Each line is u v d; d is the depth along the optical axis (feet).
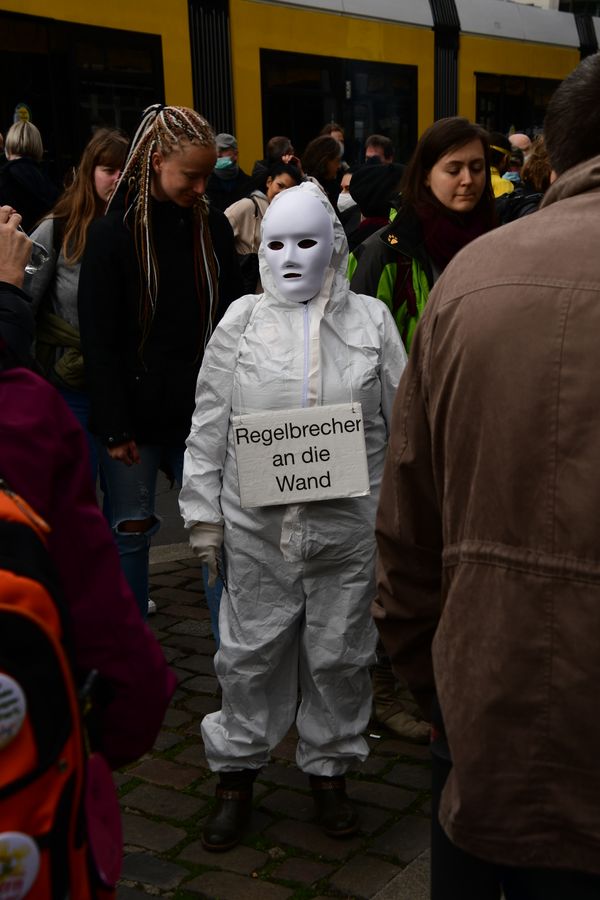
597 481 4.21
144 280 10.91
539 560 4.33
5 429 4.22
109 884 4.12
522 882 4.72
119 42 27.66
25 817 3.58
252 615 8.75
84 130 26.96
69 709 3.76
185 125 10.68
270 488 8.43
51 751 3.65
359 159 35.35
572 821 4.33
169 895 8.17
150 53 28.43
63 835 3.70
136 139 10.93
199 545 8.83
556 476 4.30
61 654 3.74
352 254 12.25
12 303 6.64
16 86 25.45
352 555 8.72
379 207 15.56
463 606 4.57
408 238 10.91
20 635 3.60
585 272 4.39
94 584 4.46
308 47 33.19
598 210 4.57
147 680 4.57
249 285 18.07
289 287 8.46
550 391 4.32
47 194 20.12
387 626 5.57
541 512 4.33
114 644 4.46
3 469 4.17
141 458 11.41
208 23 29.91
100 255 10.86
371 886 8.22
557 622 4.30
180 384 11.17
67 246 12.45
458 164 10.65
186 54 29.30
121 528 11.55
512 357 4.42
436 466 4.92
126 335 11.13
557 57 45.29
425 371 4.96
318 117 33.78
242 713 8.84
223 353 8.71
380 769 10.15
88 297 10.89
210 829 8.80
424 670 5.65
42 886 3.61
